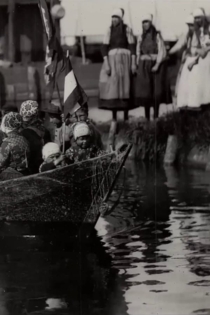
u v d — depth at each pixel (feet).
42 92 71.05
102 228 38.09
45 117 50.39
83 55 70.13
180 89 66.74
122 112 69.15
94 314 24.90
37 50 71.72
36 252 33.42
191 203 44.57
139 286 27.86
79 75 70.33
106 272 29.66
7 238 35.60
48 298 26.55
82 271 29.96
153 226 38.17
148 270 29.96
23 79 71.51
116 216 41.11
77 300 26.30
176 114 66.95
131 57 68.59
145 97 68.28
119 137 68.64
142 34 68.08
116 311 25.16
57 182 34.63
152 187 51.13
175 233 36.58
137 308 25.44
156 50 67.67
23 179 34.55
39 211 35.06
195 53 65.87
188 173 59.00
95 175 34.99
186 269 30.07
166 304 25.77
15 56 71.92
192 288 27.50
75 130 36.76
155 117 67.92
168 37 67.41
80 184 34.81
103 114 69.72
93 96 70.13
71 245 34.71
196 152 65.16
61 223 35.24
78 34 69.97
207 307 25.44
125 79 68.90
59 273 29.73
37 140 36.86
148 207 43.55
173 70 67.62
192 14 66.13
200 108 65.72
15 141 35.27
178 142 66.13
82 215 35.22
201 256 32.04
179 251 32.99
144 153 67.62
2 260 32.01
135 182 53.62
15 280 28.81
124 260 31.68
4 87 71.67
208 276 29.01
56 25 69.97
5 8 71.82
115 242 35.01
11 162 35.40
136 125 68.54
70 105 37.68
